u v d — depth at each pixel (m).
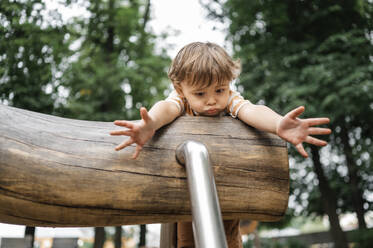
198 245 0.53
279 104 8.02
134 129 0.74
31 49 3.89
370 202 9.94
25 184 0.66
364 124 9.23
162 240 1.24
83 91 8.49
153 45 9.70
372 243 8.02
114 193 0.73
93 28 8.86
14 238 3.75
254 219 0.90
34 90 4.18
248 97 8.26
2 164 0.64
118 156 0.76
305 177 10.31
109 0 9.13
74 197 0.70
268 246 11.87
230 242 1.07
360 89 7.25
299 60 8.45
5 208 0.66
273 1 8.81
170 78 1.10
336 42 8.26
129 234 11.60
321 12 8.45
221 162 0.85
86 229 8.55
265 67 8.54
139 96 9.19
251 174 0.88
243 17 9.05
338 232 8.53
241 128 0.93
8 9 3.60
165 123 0.85
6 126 0.68
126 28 9.30
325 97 7.61
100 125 0.81
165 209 0.78
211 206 0.57
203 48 1.06
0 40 3.64
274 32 9.05
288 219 11.95
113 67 8.72
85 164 0.72
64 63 6.81
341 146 9.75
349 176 9.73
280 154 0.93
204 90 0.99
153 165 0.78
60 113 5.06
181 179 0.79
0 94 3.84
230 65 1.05
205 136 0.87
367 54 8.17
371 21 8.64
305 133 0.83
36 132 0.71
